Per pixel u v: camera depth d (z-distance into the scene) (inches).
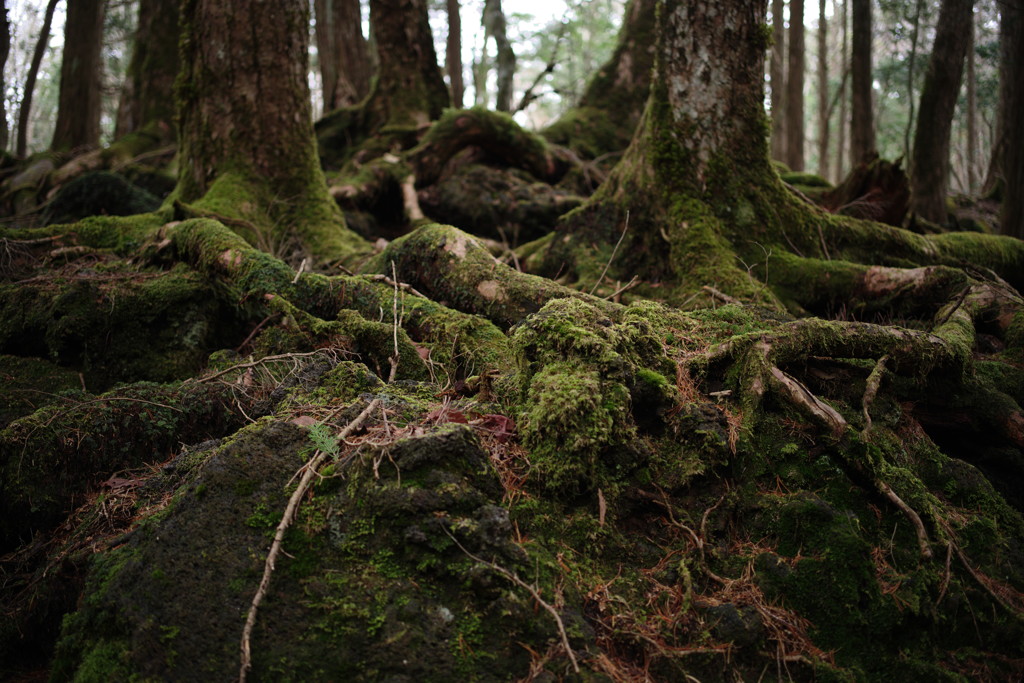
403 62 467.5
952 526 119.7
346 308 180.2
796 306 209.2
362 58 679.7
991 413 145.6
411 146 441.1
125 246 230.1
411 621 85.3
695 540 104.0
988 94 802.8
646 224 233.6
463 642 85.2
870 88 544.4
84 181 332.8
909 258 239.3
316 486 96.1
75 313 178.2
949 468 131.3
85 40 598.9
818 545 106.0
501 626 87.2
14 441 128.6
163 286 188.7
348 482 96.1
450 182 401.1
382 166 402.0
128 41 1017.5
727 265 211.6
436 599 87.9
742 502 113.0
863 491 114.9
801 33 674.8
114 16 988.6
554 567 96.0
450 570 89.0
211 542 89.6
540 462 108.0
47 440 130.2
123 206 330.6
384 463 96.5
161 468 129.0
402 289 180.1
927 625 104.2
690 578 98.7
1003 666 106.3
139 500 116.3
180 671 80.4
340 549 90.7
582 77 1042.7
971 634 108.0
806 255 228.2
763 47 233.6
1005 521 126.2
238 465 97.5
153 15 541.3
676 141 230.7
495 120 410.9
